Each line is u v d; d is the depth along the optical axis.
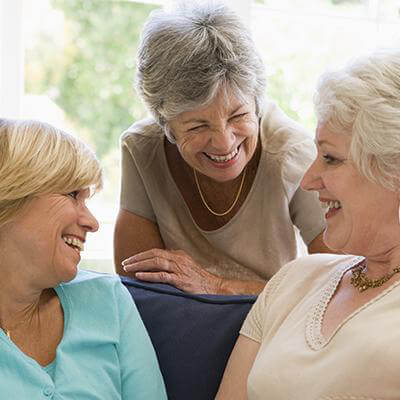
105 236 4.43
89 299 2.45
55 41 4.87
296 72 4.60
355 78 2.15
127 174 3.20
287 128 3.04
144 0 4.32
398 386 2.03
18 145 2.21
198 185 3.06
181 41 2.66
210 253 3.15
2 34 4.16
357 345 2.09
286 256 3.11
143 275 2.79
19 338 2.30
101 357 2.39
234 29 2.69
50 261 2.24
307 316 2.31
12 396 2.18
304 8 4.60
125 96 5.09
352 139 2.14
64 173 2.24
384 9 4.64
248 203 3.05
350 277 2.36
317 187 2.27
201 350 2.58
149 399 2.41
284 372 2.22
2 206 2.20
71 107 4.97
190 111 2.68
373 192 2.16
